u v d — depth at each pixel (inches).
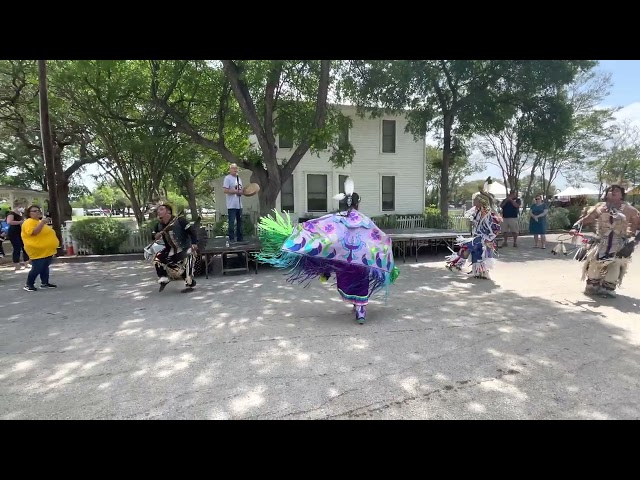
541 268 369.1
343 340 184.5
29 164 1093.1
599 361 157.0
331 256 198.7
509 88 704.4
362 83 625.6
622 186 247.9
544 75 659.4
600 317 214.7
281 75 508.4
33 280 312.3
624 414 119.3
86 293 300.4
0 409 127.7
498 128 724.0
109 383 144.6
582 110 938.1
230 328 205.5
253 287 310.8
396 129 861.8
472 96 704.4
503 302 249.4
